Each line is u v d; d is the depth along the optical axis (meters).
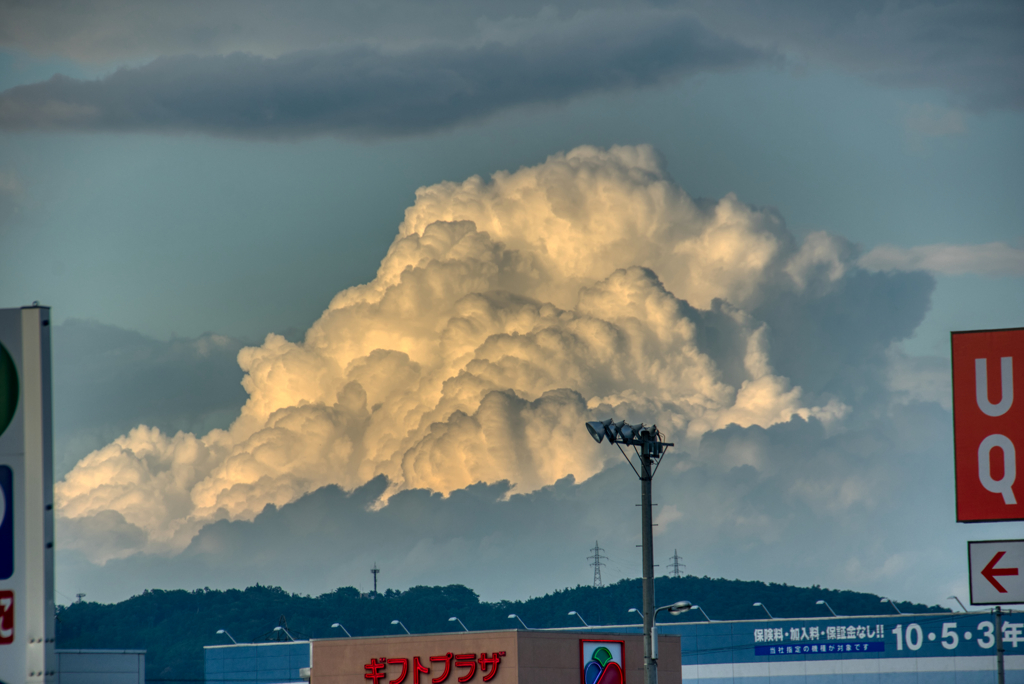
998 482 59.22
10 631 31.02
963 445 59.84
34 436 31.44
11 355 31.67
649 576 92.38
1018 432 59.12
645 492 93.94
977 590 59.62
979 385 60.00
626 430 93.31
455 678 127.19
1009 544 59.84
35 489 31.36
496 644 126.12
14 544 31.27
